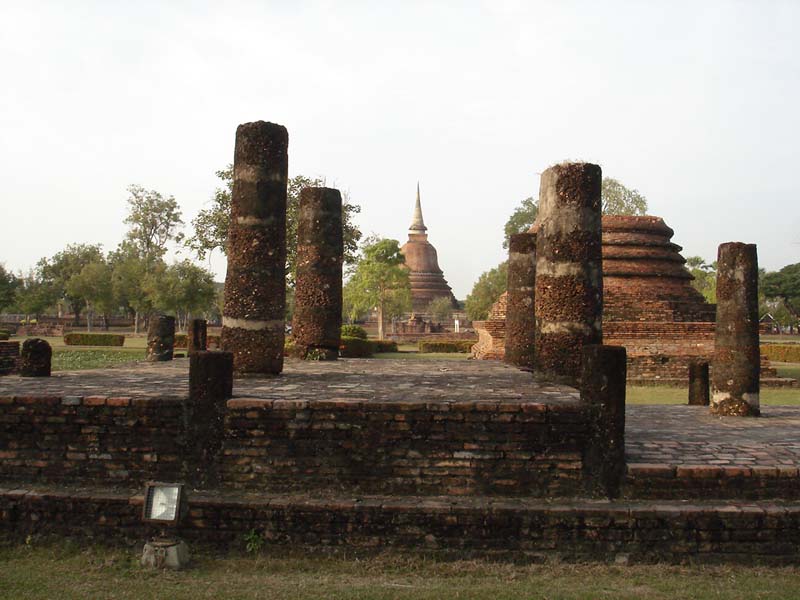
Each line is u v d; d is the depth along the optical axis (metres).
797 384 20.97
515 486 7.15
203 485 7.32
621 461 7.11
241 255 11.15
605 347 7.20
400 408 7.24
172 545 6.44
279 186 11.34
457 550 6.72
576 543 6.68
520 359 14.63
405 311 62.03
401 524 6.79
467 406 7.19
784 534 6.66
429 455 7.20
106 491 7.30
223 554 6.79
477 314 60.25
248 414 7.34
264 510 6.89
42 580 6.04
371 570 6.45
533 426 7.17
